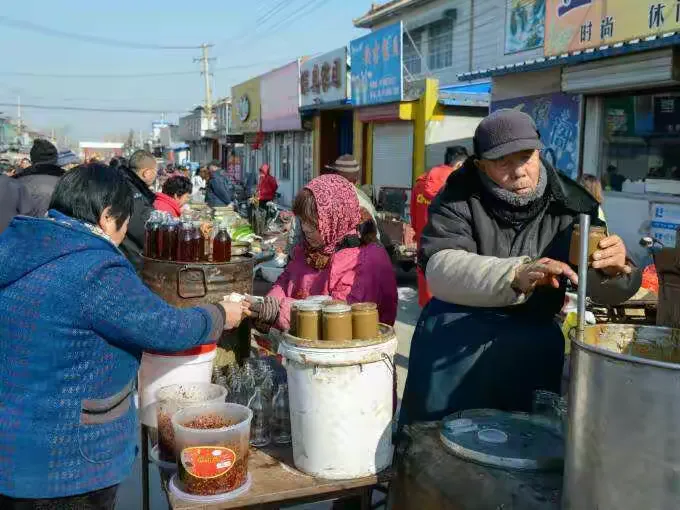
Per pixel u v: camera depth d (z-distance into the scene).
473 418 2.07
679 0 6.26
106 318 1.86
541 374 2.17
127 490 3.25
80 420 1.88
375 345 2.00
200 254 2.84
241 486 2.01
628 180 7.64
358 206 2.55
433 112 11.92
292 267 2.73
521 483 1.71
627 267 1.86
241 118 25.19
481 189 2.15
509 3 11.03
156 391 2.53
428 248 2.12
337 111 17.70
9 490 1.84
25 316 1.83
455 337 2.21
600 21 7.24
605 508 1.35
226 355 2.85
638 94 7.39
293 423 2.11
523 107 8.95
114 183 2.03
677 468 1.25
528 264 1.78
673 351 1.70
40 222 1.89
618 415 1.31
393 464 2.12
